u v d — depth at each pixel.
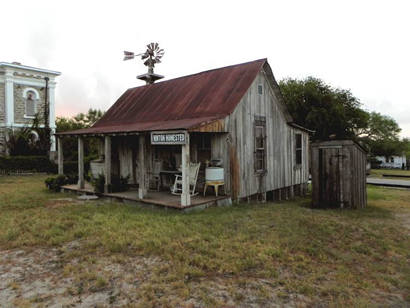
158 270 4.27
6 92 22.52
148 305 3.39
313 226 6.74
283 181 12.77
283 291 3.74
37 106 24.19
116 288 3.79
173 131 7.90
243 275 4.16
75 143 25.11
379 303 3.53
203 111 10.02
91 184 11.83
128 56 18.64
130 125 11.15
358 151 9.51
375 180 20.08
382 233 6.38
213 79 11.69
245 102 10.25
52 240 5.52
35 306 3.40
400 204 10.30
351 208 9.14
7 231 6.09
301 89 30.02
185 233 5.89
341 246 5.47
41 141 22.70
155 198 9.07
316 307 3.40
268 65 11.17
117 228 6.23
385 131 52.06
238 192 9.82
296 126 13.71
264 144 11.31
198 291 3.70
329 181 9.47
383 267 4.57
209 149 9.80
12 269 4.41
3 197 10.51
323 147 9.58
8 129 22.27
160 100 12.48
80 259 4.74
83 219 7.06
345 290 3.78
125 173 12.47
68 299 3.55
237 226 6.62
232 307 3.37
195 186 10.12
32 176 18.94
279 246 5.28
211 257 4.74
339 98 31.33
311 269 4.40
